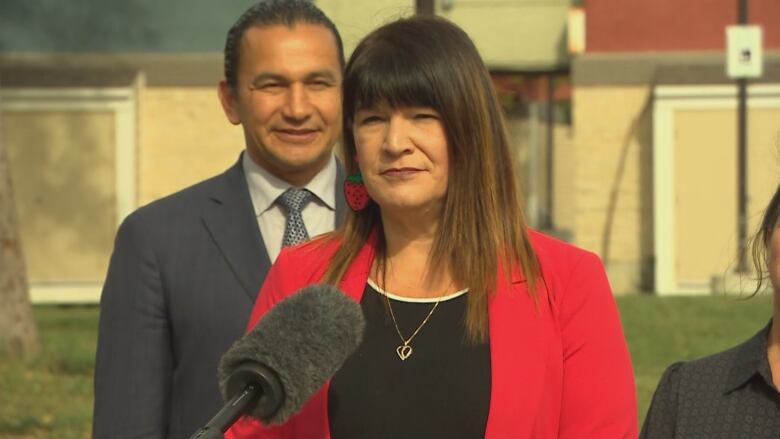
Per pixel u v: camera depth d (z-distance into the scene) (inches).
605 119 710.5
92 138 672.4
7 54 669.9
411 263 129.4
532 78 785.6
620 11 706.2
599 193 714.2
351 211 133.3
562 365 124.6
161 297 160.1
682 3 701.3
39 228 673.0
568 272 127.1
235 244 162.9
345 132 132.3
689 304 567.5
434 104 124.0
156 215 164.1
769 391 129.3
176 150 677.3
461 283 126.9
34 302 673.6
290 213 167.8
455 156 126.0
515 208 128.3
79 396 399.9
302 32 165.8
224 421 108.8
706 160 700.7
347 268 130.6
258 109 166.1
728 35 617.6
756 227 168.2
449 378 122.9
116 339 159.9
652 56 705.0
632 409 125.3
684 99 698.8
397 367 124.0
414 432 121.9
